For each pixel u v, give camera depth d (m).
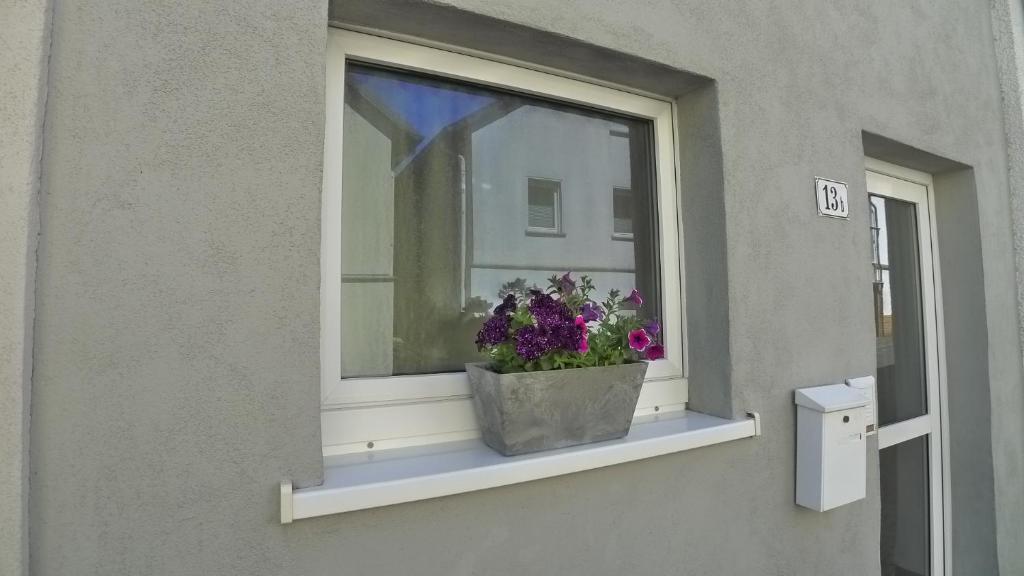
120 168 1.01
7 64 0.95
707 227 1.86
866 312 2.24
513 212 1.73
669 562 1.61
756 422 1.80
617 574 1.51
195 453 1.05
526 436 1.36
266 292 1.11
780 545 1.90
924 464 3.00
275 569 1.10
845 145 2.23
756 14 1.94
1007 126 3.15
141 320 1.02
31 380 0.94
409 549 1.22
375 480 1.17
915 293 3.03
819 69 2.15
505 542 1.33
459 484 1.23
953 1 2.88
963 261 2.98
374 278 1.50
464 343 1.61
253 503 1.09
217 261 1.08
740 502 1.79
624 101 1.88
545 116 1.80
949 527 3.01
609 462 1.43
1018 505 3.01
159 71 1.05
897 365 2.89
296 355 1.13
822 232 2.10
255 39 1.13
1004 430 2.95
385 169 1.53
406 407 1.44
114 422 1.00
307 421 1.14
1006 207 3.11
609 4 1.58
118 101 1.02
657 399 1.87
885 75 2.43
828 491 1.86
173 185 1.05
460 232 1.63
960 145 2.81
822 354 2.06
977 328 2.94
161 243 1.04
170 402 1.04
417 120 1.59
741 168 1.86
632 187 1.96
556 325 1.35
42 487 0.95
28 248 0.93
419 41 1.50
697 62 1.77
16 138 0.94
